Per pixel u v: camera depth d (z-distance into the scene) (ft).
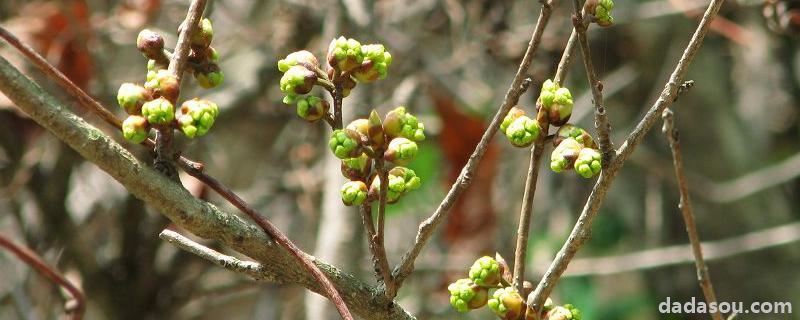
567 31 20.65
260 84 21.70
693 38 8.14
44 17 18.83
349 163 8.38
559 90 8.54
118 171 7.65
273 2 22.94
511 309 8.67
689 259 20.20
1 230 20.44
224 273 21.39
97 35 20.48
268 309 19.25
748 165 25.13
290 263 8.25
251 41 22.02
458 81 21.43
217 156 23.67
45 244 19.62
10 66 7.29
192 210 7.91
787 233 21.03
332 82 8.33
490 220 21.80
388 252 23.39
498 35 20.97
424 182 22.95
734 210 24.73
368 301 8.56
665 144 24.68
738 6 20.06
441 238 22.81
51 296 19.39
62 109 7.47
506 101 8.14
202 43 8.41
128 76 22.58
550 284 8.63
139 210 19.70
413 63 21.35
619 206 25.30
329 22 18.80
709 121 25.12
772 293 24.53
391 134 8.04
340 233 16.90
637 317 24.66
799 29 15.92
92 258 19.56
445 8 22.26
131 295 19.76
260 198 22.17
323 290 8.38
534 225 23.94
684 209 9.55
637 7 21.21
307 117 8.23
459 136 20.93
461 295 8.72
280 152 22.57
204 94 21.48
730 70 25.41
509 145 24.04
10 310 20.02
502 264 8.99
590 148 8.41
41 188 19.57
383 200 8.13
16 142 19.51
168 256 20.17
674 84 8.17
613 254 24.82
